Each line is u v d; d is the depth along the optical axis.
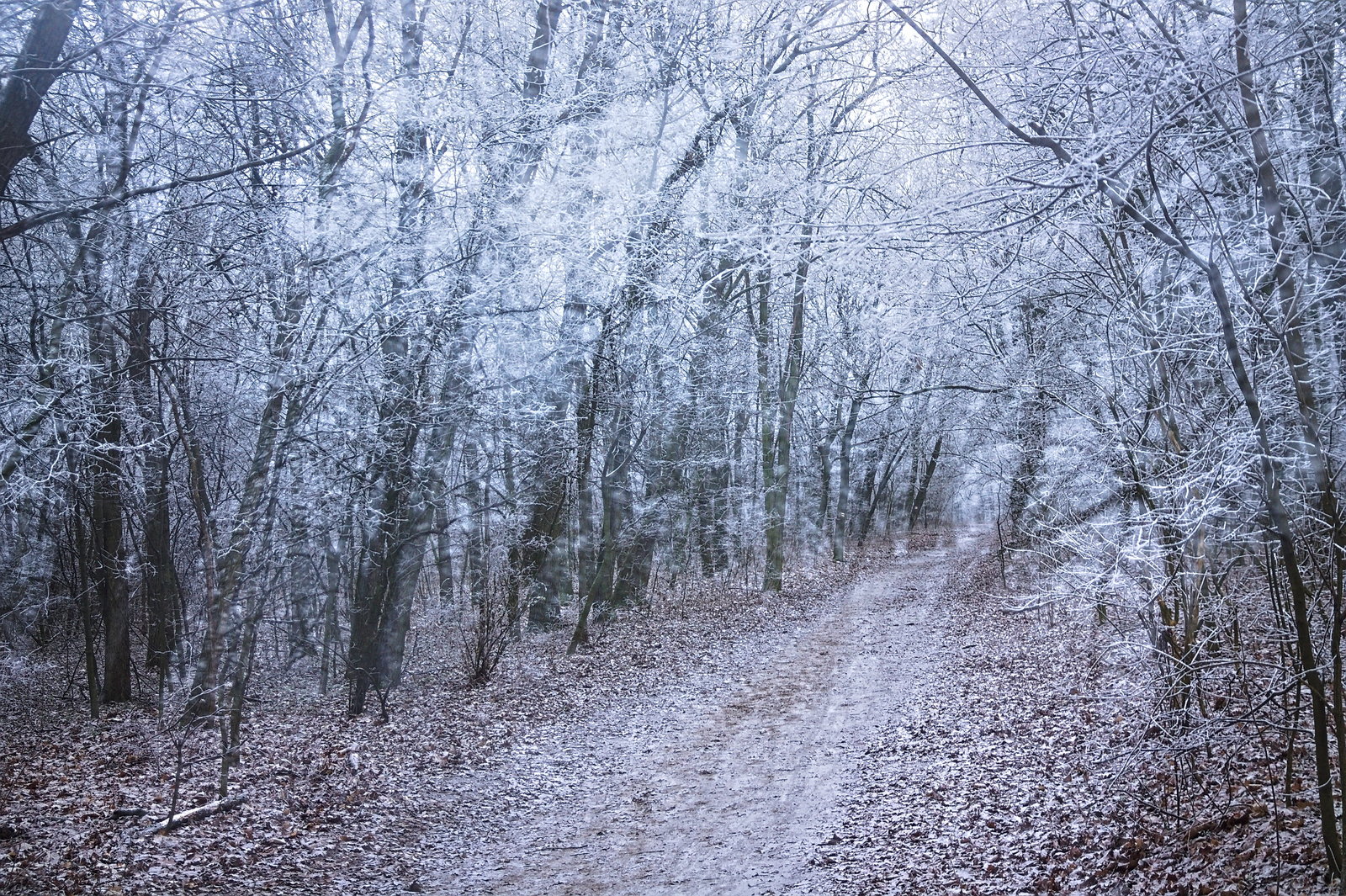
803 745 12.21
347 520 14.72
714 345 22.69
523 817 9.88
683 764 11.66
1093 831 7.43
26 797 9.62
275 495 12.78
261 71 10.19
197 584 15.08
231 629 13.01
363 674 14.03
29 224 7.94
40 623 18.41
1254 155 4.75
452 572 22.97
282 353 12.42
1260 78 4.90
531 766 11.66
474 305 13.90
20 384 9.58
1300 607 4.87
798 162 16.02
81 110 10.16
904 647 18.55
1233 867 5.81
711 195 15.88
